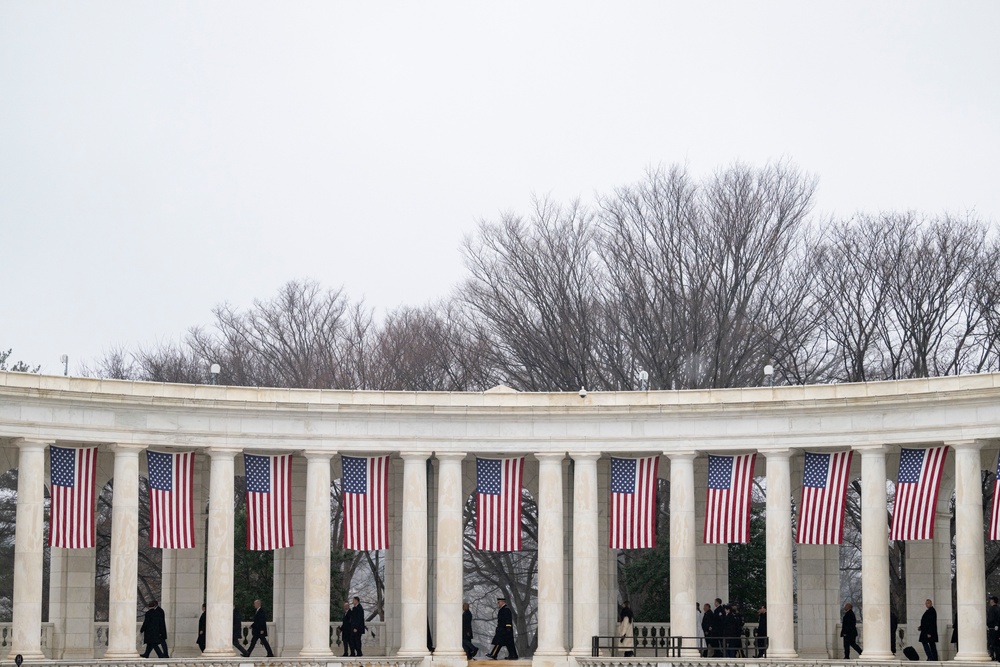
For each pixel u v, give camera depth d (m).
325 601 95.25
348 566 145.88
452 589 96.50
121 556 91.06
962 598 87.62
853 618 96.06
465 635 103.44
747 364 130.12
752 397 95.75
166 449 94.62
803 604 102.75
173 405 92.81
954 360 126.94
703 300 131.38
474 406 97.31
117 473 91.62
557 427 97.56
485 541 96.69
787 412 93.88
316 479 96.00
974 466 88.56
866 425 91.88
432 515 108.44
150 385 93.06
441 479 97.31
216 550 93.50
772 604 93.31
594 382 133.00
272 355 151.88
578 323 133.50
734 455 95.38
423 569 96.69
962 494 88.44
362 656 97.81
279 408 95.25
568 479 108.19
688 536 95.38
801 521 93.50
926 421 90.00
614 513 96.44
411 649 96.00
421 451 97.06
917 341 127.25
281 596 104.25
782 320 130.88
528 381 135.88
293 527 104.94
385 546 96.06
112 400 90.81
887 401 90.81
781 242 133.00
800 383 129.38
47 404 88.88
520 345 135.50
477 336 143.62
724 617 95.94
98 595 150.38
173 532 92.50
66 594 98.94
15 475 144.00
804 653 102.12
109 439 90.88
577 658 94.81
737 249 131.00
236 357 150.75
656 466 96.50
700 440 96.00
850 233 133.38
